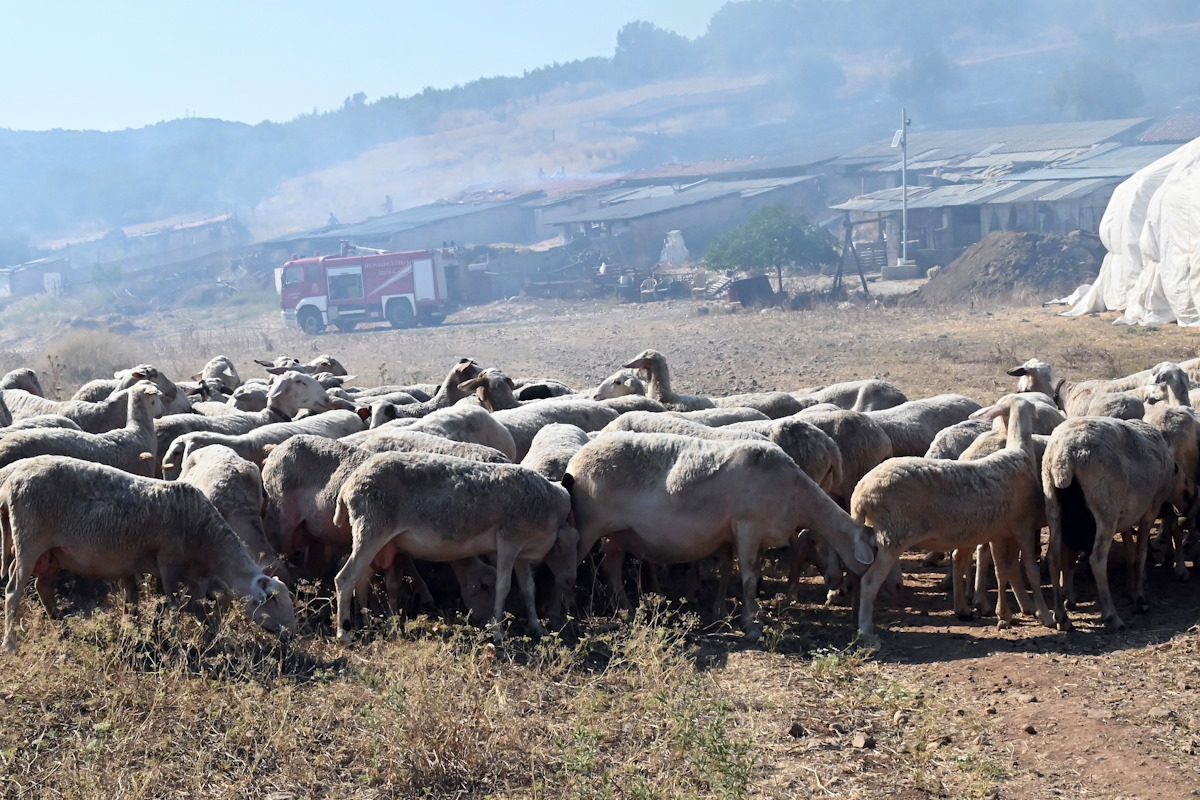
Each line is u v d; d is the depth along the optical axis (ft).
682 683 27.12
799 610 34.14
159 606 28.48
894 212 205.16
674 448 32.40
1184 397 41.96
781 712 25.70
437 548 29.91
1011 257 155.12
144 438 36.58
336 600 31.24
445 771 22.82
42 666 25.70
